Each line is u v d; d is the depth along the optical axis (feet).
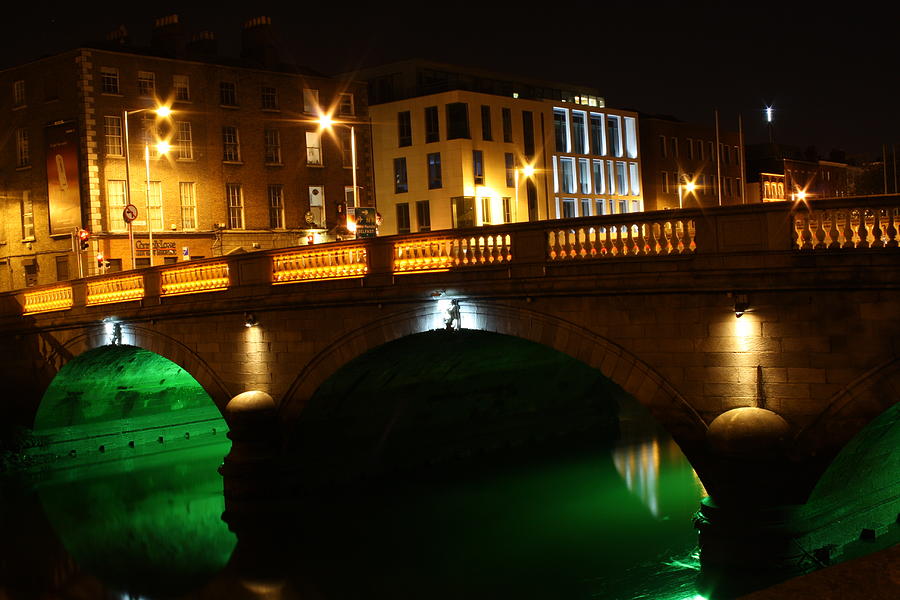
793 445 54.49
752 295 56.39
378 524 82.53
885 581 10.25
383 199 222.07
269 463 83.66
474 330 72.18
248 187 176.55
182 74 169.37
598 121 252.42
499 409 110.93
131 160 162.71
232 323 87.92
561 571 67.67
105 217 159.94
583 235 64.08
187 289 92.58
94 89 159.63
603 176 251.39
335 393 84.17
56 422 116.47
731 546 55.83
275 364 84.53
